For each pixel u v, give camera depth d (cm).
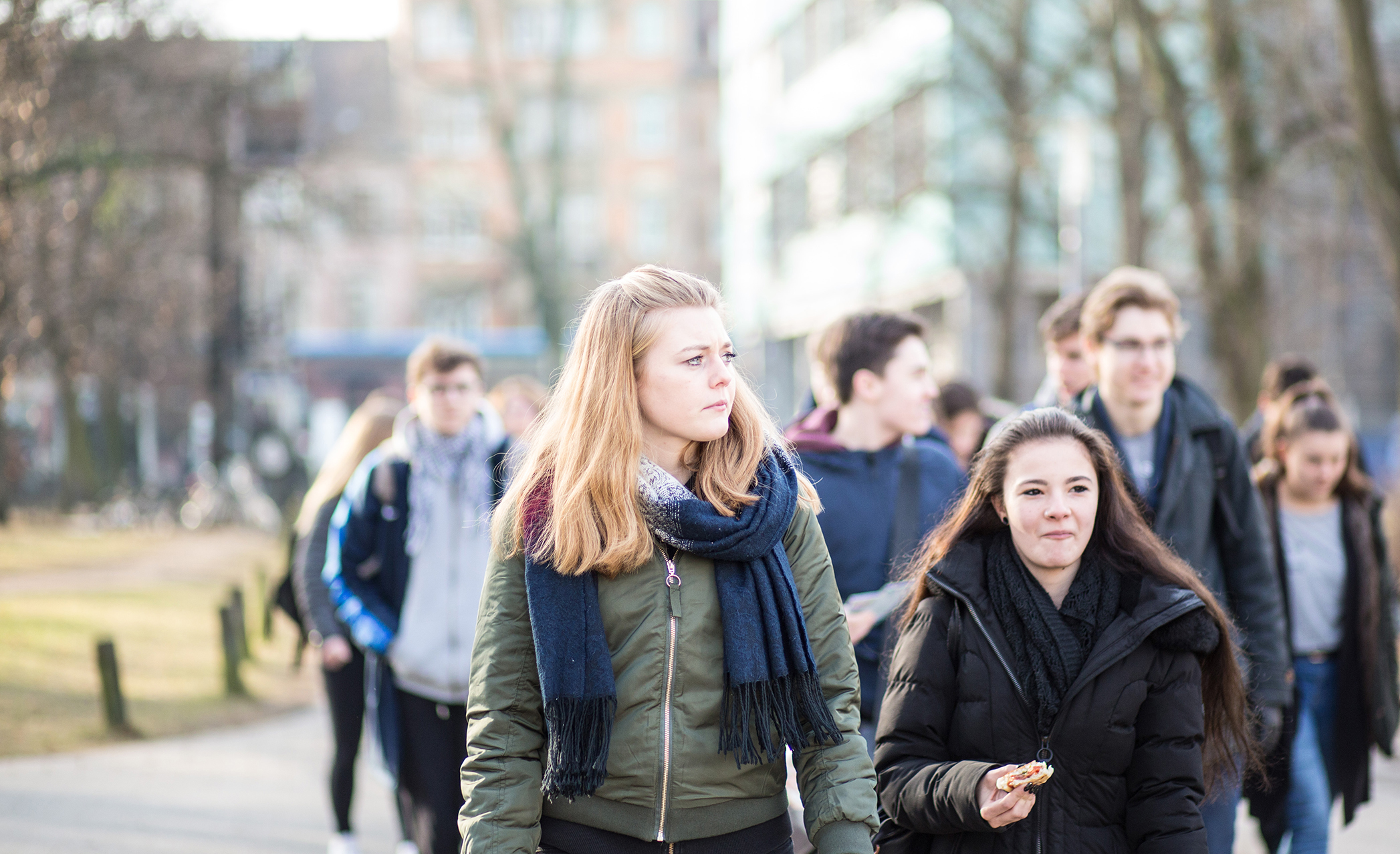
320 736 928
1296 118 1512
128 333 2108
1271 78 1499
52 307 1439
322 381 3369
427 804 500
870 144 2339
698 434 267
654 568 264
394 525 518
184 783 772
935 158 2127
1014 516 309
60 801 718
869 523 420
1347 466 502
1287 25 1507
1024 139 1948
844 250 2959
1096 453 312
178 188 1973
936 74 2198
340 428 3372
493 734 263
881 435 434
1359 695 499
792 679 265
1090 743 298
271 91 1822
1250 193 1520
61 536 2684
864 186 2295
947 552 321
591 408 266
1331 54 1501
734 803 265
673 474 278
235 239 2128
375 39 2067
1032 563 314
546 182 4709
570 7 4503
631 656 262
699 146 5678
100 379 2612
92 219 1611
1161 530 415
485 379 539
